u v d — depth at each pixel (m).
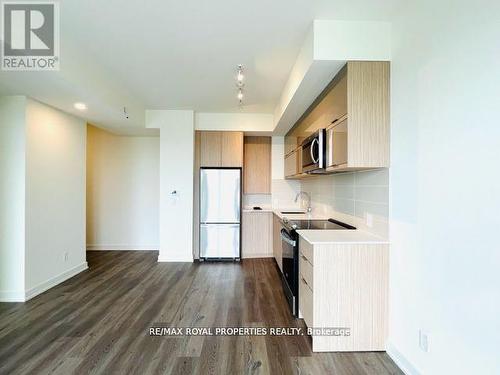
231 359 2.06
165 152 4.76
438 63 1.64
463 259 1.45
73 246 4.00
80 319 2.67
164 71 3.12
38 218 3.31
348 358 2.09
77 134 4.05
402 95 2.01
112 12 2.05
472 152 1.39
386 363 2.04
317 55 2.14
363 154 2.15
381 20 2.15
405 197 1.97
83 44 2.53
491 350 1.28
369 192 2.49
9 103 3.08
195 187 4.97
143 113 4.60
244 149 5.41
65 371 1.92
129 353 2.12
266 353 2.14
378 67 2.16
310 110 3.24
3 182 3.09
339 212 3.28
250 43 2.49
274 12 2.05
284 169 5.36
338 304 2.16
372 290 2.17
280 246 3.93
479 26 1.35
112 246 5.54
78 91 2.88
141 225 5.54
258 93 3.82
